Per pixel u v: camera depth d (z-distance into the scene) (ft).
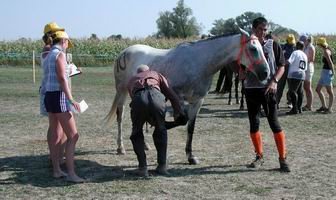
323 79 39.93
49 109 19.35
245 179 20.29
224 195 18.03
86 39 126.31
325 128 33.22
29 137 29.89
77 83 69.36
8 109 42.34
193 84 21.77
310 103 42.01
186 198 17.66
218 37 21.56
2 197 17.71
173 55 22.31
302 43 38.99
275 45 21.12
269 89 21.01
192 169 21.99
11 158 24.17
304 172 21.49
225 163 23.18
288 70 39.27
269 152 25.63
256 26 21.06
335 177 20.66
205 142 28.48
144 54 24.32
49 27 20.40
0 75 80.59
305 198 17.69
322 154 25.27
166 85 20.65
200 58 21.68
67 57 21.74
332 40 124.36
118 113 25.58
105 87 64.18
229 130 32.50
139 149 20.42
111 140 29.09
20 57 111.86
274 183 19.69
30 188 18.88
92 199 17.52
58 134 20.27
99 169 21.98
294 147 27.04
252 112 22.08
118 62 26.03
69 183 19.57
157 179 20.22
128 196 17.88
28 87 62.64
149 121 20.25
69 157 19.66
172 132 31.65
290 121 36.19
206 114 40.04
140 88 20.16
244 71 21.65
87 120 36.76
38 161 23.56
